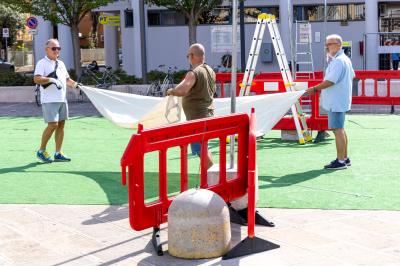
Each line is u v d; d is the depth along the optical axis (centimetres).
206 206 588
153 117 866
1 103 2336
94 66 2775
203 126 662
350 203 791
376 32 2736
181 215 588
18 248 638
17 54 5406
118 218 746
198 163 1088
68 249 633
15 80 2483
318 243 632
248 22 2994
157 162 1105
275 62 2933
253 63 1337
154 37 3067
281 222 708
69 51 2914
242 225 696
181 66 3061
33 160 1148
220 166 689
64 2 2434
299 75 1912
